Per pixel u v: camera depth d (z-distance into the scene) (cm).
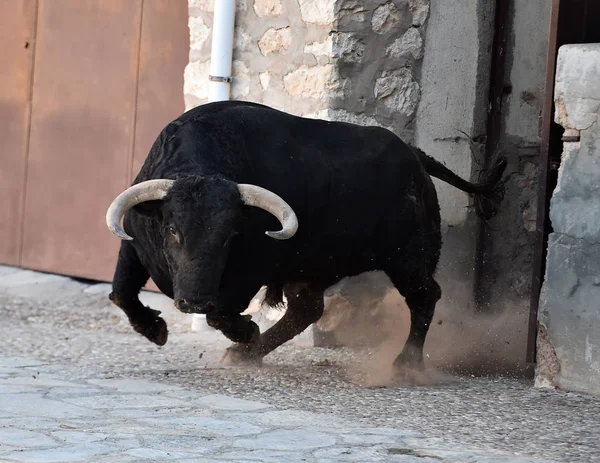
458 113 2452
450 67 2427
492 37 2494
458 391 1856
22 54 3028
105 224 2881
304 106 2311
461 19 2434
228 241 1719
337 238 1975
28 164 3030
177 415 1568
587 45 1814
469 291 2500
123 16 2836
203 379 1880
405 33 2347
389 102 2341
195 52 2509
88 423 1498
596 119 1803
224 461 1302
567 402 1767
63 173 2959
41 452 1320
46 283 2927
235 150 1869
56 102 2966
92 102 2902
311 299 2108
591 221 1809
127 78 2833
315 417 1584
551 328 1862
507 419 1636
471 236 2495
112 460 1291
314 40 2286
